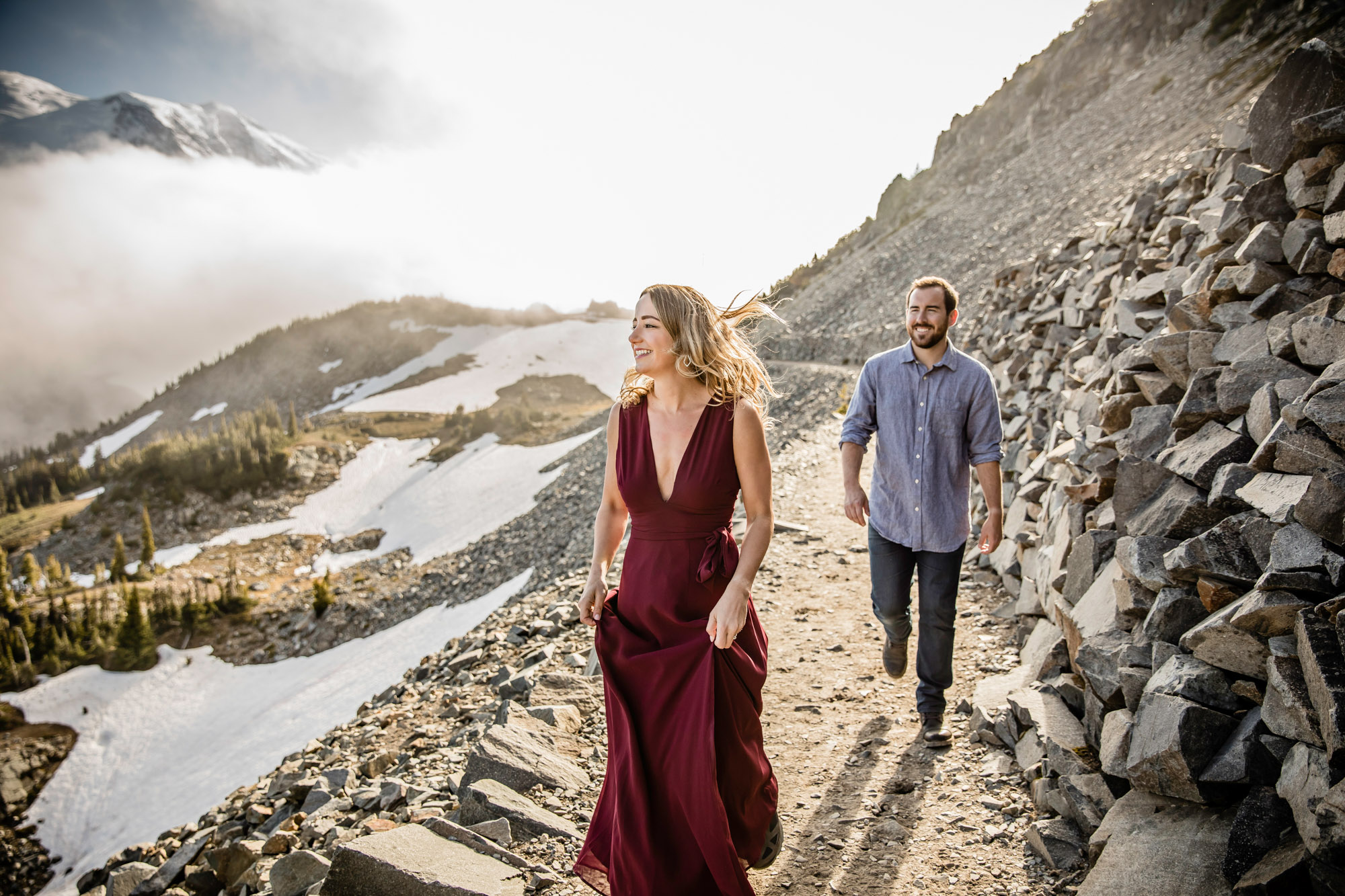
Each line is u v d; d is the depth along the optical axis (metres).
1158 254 6.34
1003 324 11.90
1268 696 2.31
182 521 121.31
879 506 3.77
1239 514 2.91
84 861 48.75
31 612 87.56
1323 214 3.66
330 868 2.78
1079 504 4.39
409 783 3.85
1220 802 2.34
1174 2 57.59
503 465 116.25
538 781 3.46
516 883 2.73
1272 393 3.04
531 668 5.04
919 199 79.81
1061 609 3.95
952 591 3.63
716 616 2.12
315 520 118.06
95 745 60.66
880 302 47.06
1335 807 1.82
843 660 4.93
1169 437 3.76
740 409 2.26
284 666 64.06
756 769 2.23
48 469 197.12
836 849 2.94
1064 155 49.25
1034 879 2.60
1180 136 32.09
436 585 59.69
